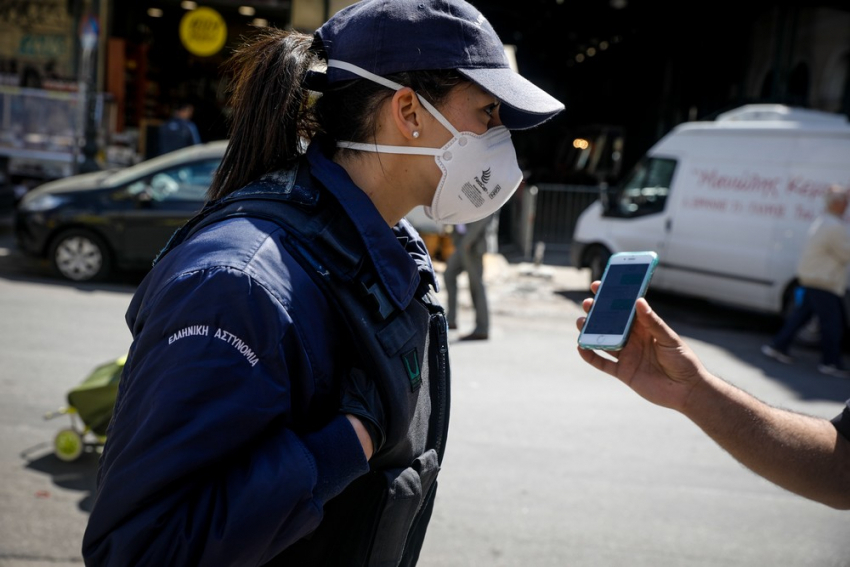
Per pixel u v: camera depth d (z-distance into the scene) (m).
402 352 1.23
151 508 1.05
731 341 9.29
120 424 1.11
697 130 10.73
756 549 3.98
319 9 14.73
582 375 6.99
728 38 19.34
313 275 1.18
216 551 1.04
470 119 1.32
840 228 7.96
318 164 1.28
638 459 5.07
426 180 1.34
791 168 9.59
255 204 1.22
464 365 7.13
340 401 1.18
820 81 16.16
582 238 11.74
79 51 17.45
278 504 1.06
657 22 21.25
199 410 1.06
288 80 1.29
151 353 1.11
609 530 4.09
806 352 8.98
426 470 1.33
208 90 20.12
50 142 14.77
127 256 9.32
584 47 29.86
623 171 24.53
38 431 4.84
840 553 3.97
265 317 1.11
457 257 8.13
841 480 1.50
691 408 1.46
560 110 1.30
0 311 7.71
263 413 1.08
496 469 4.77
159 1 18.58
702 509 4.41
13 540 3.57
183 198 9.38
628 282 1.49
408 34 1.25
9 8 17.38
